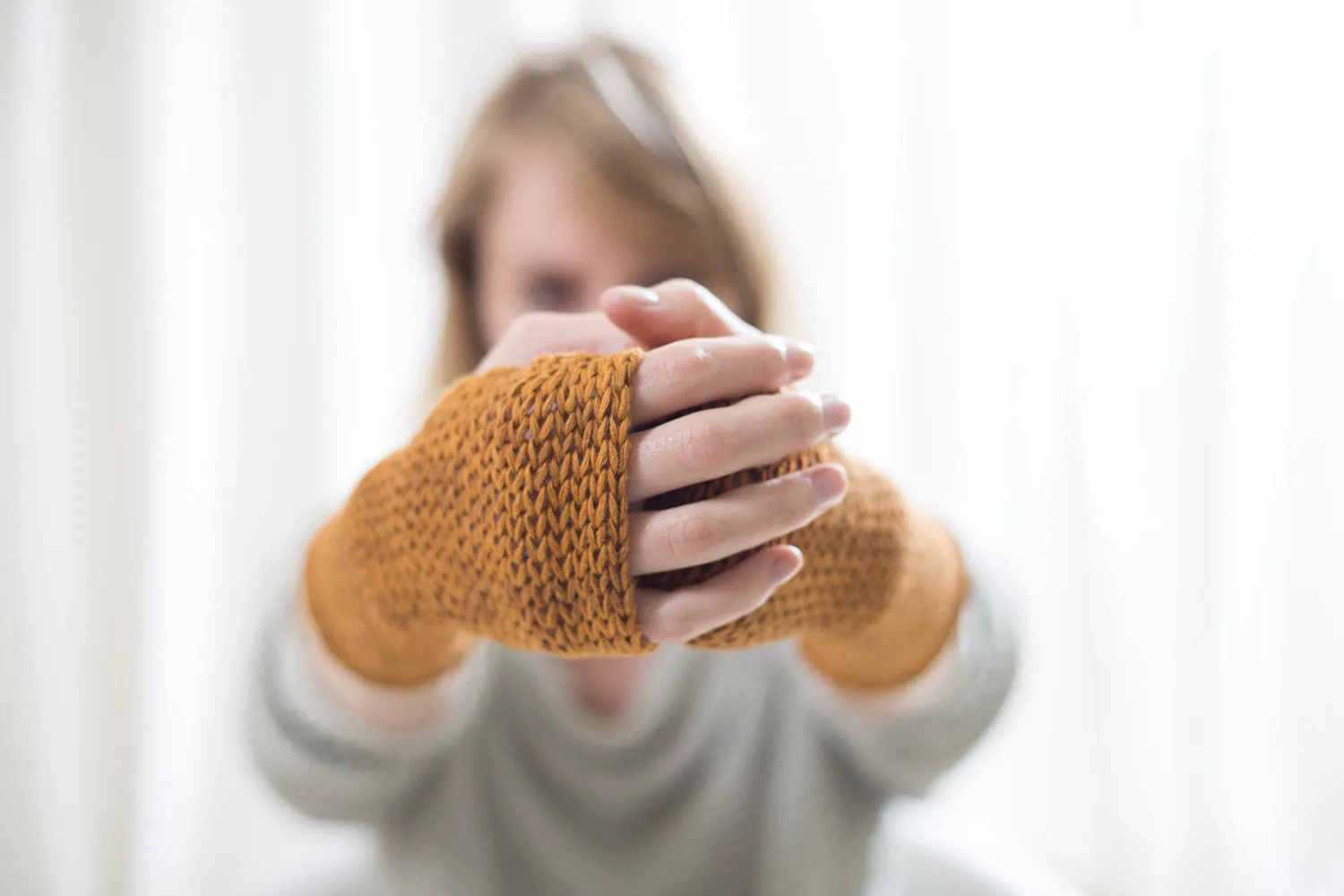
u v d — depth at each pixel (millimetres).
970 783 1280
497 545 402
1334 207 1183
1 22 1187
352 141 1244
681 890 721
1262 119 1179
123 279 1192
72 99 1187
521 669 688
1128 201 1206
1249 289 1198
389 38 1235
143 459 1209
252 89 1214
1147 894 1242
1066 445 1221
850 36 1219
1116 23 1200
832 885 721
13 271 1214
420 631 467
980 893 757
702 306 443
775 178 1208
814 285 1203
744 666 721
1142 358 1213
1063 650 1237
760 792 718
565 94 802
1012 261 1227
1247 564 1227
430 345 1069
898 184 1222
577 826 730
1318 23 1167
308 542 579
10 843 1242
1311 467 1204
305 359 1234
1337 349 1191
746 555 414
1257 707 1243
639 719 688
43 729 1249
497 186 828
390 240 1242
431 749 586
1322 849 1229
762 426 388
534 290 816
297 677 535
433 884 688
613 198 773
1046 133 1214
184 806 1267
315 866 791
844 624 476
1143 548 1232
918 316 1216
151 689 1247
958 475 1221
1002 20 1209
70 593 1244
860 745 626
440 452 427
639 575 401
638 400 401
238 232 1225
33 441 1235
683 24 1208
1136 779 1243
